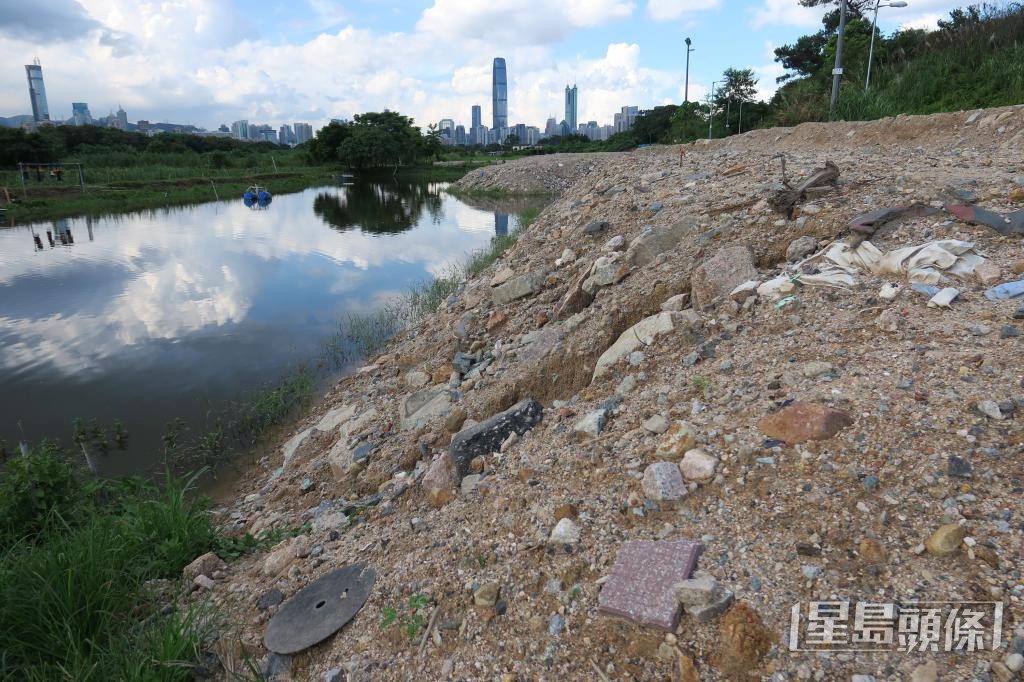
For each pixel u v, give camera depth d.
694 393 4.11
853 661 2.31
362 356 9.70
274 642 3.29
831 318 4.38
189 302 13.03
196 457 6.96
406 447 5.84
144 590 3.84
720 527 2.97
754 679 2.36
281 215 28.70
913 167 7.09
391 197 38.22
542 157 42.22
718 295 5.40
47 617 3.39
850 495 2.89
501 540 3.40
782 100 27.23
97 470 6.61
